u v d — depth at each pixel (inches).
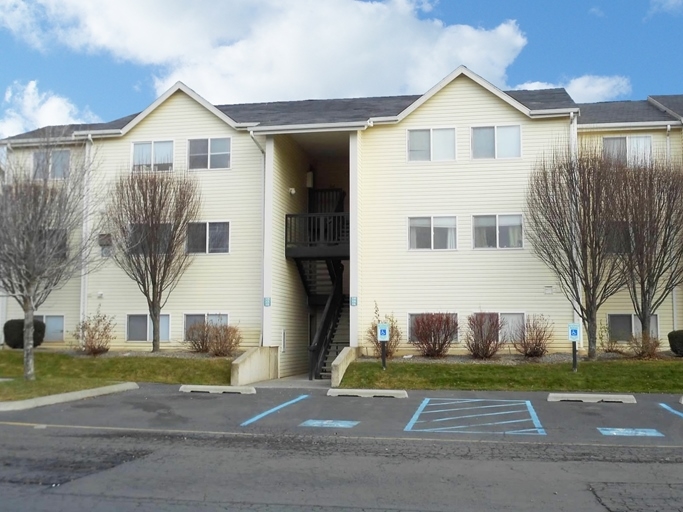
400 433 482.9
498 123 909.2
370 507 302.4
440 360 835.4
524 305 882.8
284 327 954.7
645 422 529.7
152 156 965.8
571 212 795.4
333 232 973.8
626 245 793.6
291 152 997.8
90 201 835.4
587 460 396.2
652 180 796.6
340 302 1038.4
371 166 932.6
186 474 357.7
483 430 496.4
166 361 842.8
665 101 1052.5
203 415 558.6
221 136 956.0
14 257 655.1
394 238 918.4
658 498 316.2
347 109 1032.8
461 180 911.7
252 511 295.9
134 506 302.0
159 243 879.1
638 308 823.1
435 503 308.5
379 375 770.2
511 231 896.3
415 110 930.7
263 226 930.7
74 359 863.7
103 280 960.9
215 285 938.7
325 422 527.2
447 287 901.8
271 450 420.5
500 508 301.7
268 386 775.1
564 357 832.3
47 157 710.5
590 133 944.3
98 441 445.7
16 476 351.6
